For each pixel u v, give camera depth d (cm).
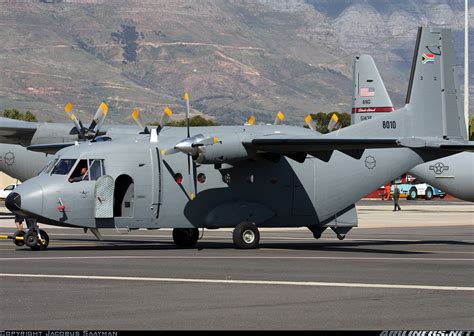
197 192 7406
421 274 5466
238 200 7556
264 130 8162
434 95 8306
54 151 8931
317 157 7456
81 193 6988
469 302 4394
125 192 7238
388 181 8075
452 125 8369
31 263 5988
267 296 4556
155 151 7306
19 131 10362
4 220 12338
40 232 7156
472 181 10431
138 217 7238
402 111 8175
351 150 7344
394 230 10806
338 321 3897
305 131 8175
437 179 10556
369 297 4538
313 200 7825
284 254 6862
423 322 3875
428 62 8300
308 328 3741
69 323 3834
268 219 7631
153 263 6050
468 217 13700
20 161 10819
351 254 6900
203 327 3759
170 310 4147
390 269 5747
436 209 16638
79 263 6009
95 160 7106
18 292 4653
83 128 8744
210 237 9488
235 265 5956
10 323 3831
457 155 10469
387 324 3834
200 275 5366
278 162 7688
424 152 8212
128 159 7194
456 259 6500
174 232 7694
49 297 4494
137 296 4541
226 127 9844
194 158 7162
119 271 5544
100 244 8062
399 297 4538
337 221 7988
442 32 8356
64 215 6950
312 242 8600
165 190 7306
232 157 7206
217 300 4425
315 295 4594
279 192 7694
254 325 3803
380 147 7138
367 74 12100
